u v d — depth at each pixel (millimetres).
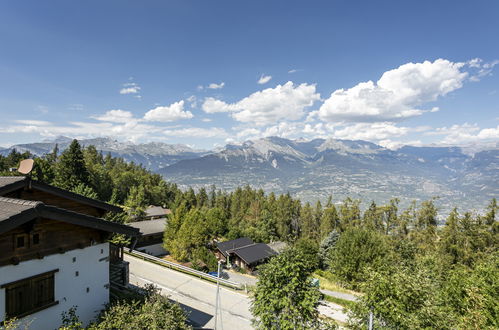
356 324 13039
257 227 79562
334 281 37219
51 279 11430
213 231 65438
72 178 58406
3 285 9750
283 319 11719
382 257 31203
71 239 12281
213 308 21141
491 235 40938
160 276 27281
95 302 13359
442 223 52469
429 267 27812
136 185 91750
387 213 64125
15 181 12055
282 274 12422
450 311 13172
